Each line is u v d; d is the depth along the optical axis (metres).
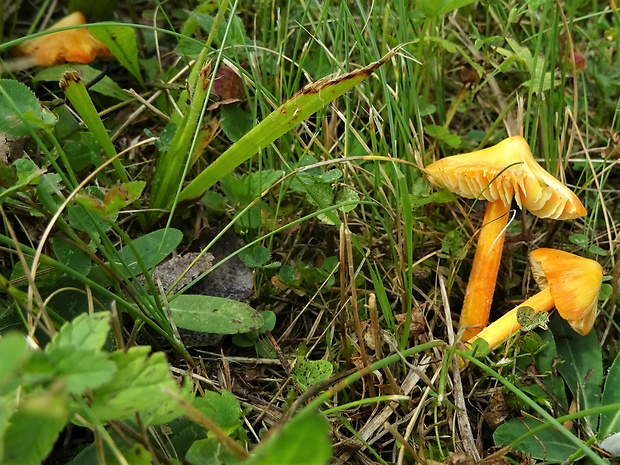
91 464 0.11
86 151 0.16
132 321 0.15
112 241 0.17
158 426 0.12
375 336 0.14
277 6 0.21
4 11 0.23
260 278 0.17
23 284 0.14
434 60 0.21
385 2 0.19
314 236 0.19
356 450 0.14
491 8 0.22
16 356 0.07
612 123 0.21
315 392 0.13
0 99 0.13
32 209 0.14
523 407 0.15
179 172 0.17
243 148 0.15
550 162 0.19
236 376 0.15
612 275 0.17
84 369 0.08
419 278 0.18
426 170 0.16
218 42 0.19
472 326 0.16
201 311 0.14
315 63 0.21
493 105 0.23
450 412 0.15
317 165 0.15
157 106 0.20
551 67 0.18
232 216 0.18
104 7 0.21
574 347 0.16
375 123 0.18
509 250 0.19
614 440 0.14
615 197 0.20
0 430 0.09
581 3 0.22
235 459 0.11
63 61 0.19
